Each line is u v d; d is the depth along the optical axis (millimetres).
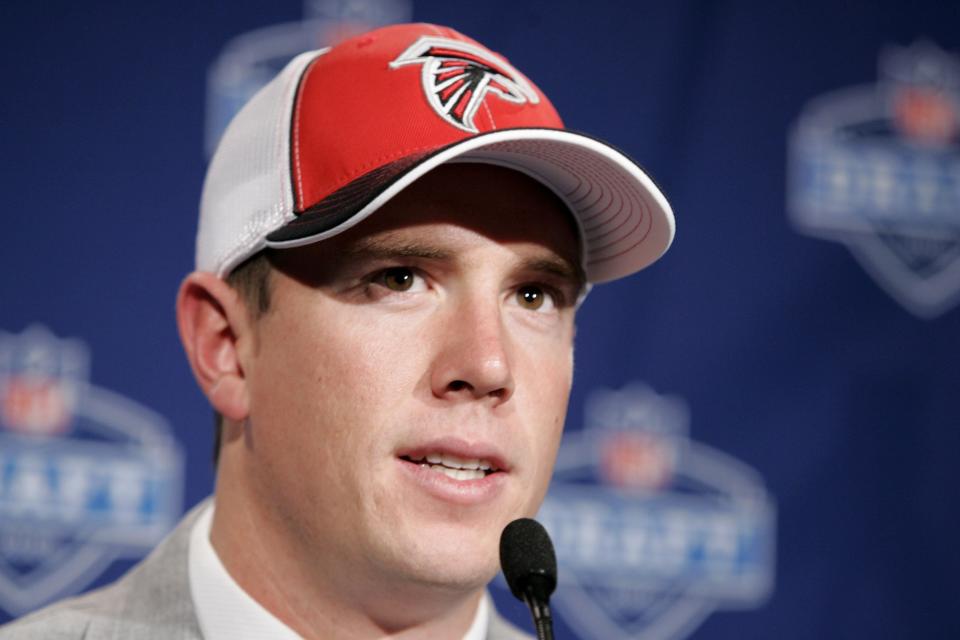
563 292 4617
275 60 8477
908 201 9680
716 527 9000
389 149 4375
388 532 4137
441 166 4320
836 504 9258
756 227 9375
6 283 7852
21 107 8000
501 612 8547
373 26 8695
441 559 4133
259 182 4559
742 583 9008
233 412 4605
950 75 9898
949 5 9953
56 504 7797
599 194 4586
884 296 9547
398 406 4164
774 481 9156
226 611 4566
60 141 8047
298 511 4344
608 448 8867
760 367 9234
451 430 4141
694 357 9117
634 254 4949
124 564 7875
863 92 9719
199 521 4996
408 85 4520
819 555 9188
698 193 9297
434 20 8844
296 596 4500
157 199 8180
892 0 9867
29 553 7723
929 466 9477
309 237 4211
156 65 8266
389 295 4262
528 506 4410
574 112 9109
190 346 4746
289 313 4367
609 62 9234
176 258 8180
